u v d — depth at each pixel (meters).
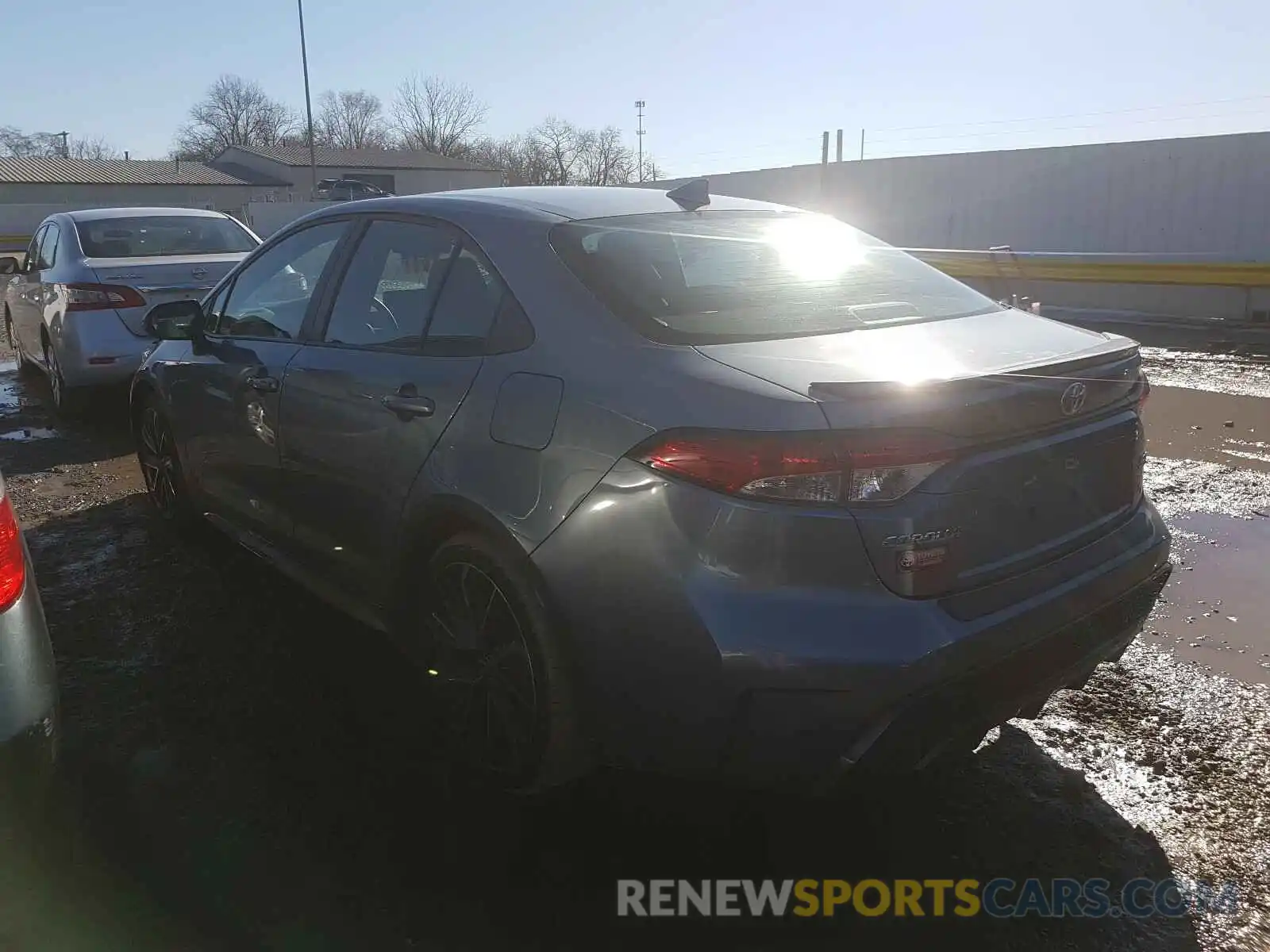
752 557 2.17
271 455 3.70
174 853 2.58
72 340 6.84
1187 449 6.43
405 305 3.18
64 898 2.41
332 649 3.74
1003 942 2.31
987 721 2.38
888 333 2.66
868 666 2.14
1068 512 2.54
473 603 2.79
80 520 5.23
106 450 6.73
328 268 3.62
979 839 2.67
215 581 4.40
